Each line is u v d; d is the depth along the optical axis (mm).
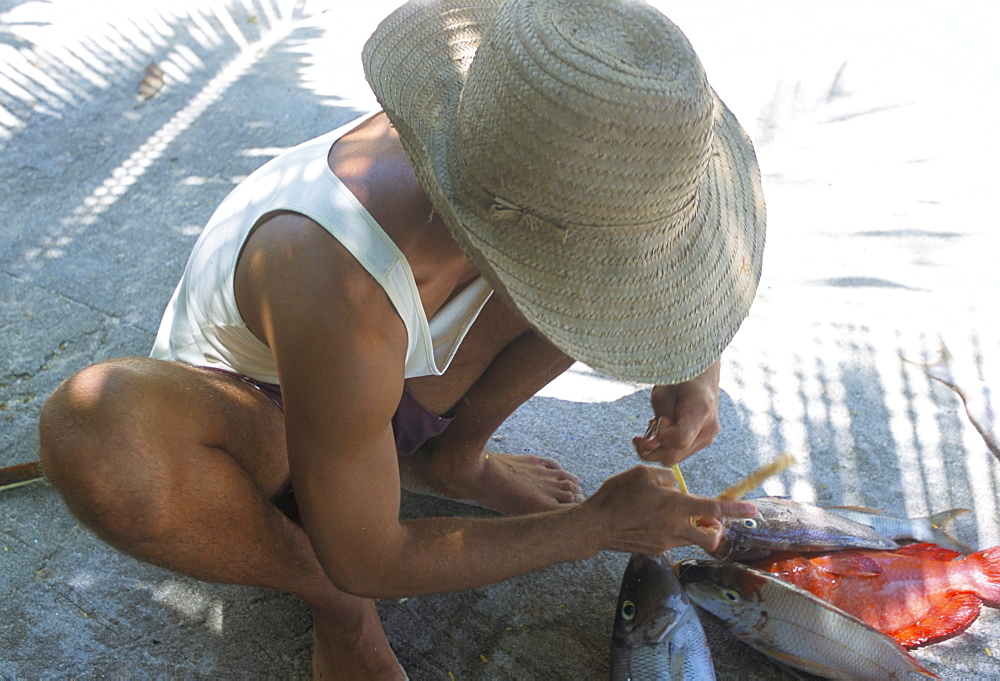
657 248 1390
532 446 2543
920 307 2959
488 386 2090
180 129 3875
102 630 2045
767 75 4348
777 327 2910
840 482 2408
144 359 1623
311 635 2062
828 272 3125
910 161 3701
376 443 1460
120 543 1533
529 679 1987
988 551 2086
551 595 2164
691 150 1268
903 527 2207
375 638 1907
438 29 1559
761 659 2029
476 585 1698
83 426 1430
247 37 4719
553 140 1218
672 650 1898
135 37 4664
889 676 1874
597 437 2578
